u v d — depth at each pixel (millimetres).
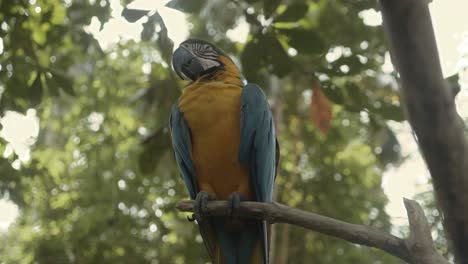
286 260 9570
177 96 6141
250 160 3941
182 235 9805
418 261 2850
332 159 9727
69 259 9875
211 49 4668
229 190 3957
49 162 9453
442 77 1478
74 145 9914
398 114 5219
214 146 3869
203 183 3961
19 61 5938
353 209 9562
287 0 5629
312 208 9648
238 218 3740
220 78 4359
